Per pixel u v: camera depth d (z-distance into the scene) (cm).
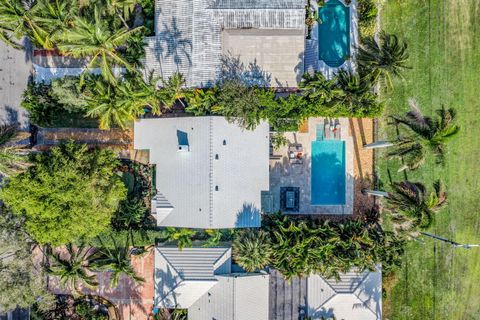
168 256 4041
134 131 4044
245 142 3853
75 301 4266
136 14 4134
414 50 4253
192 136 3812
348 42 4200
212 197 3738
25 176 3525
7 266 3625
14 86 4278
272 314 4219
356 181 4259
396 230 3825
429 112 4256
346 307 4019
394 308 4278
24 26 3669
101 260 3938
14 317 4238
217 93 3847
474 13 4250
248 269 3906
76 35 3238
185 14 3897
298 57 3988
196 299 4031
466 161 4269
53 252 4078
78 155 3628
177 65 3944
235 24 3919
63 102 3859
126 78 3778
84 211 3572
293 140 4250
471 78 4256
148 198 4247
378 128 4247
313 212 4256
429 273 4281
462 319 4266
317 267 3750
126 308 4284
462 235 4275
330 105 3831
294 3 3878
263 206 4200
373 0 4200
